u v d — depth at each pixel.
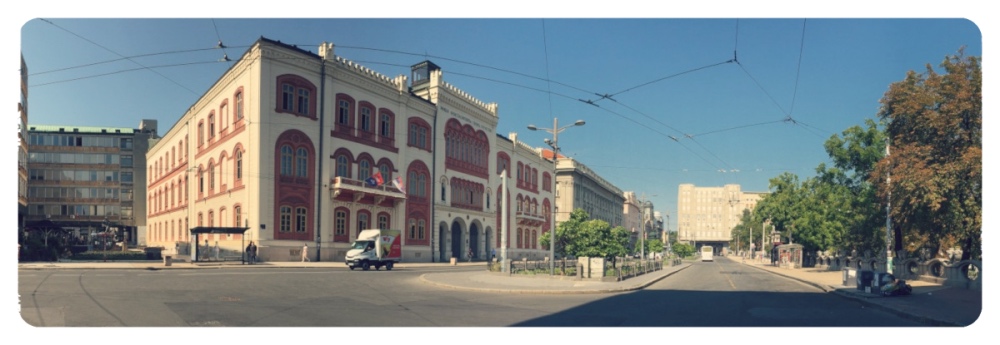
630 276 30.98
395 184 46.91
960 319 14.20
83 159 79.38
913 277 28.22
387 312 14.73
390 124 50.59
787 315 15.41
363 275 29.33
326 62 44.38
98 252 38.31
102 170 79.94
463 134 61.22
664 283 29.31
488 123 66.06
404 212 51.53
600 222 40.62
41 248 37.59
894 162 27.72
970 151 24.16
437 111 56.84
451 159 58.94
